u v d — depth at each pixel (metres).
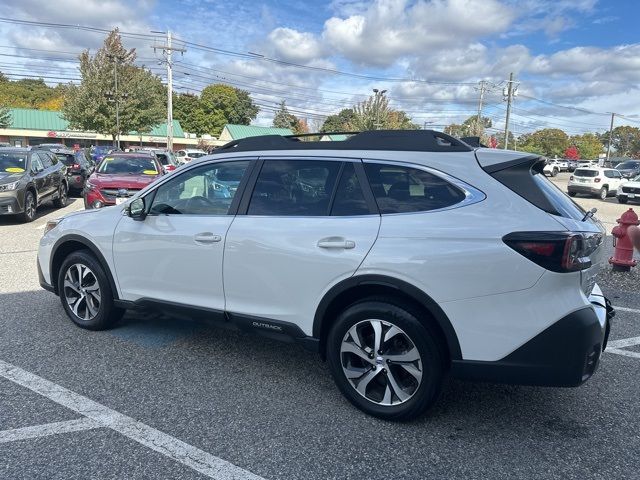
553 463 2.89
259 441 3.05
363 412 3.39
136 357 4.22
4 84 85.06
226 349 4.45
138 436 3.08
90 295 4.68
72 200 16.50
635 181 22.86
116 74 33.91
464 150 3.27
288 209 3.60
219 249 3.75
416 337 3.11
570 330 2.84
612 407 3.56
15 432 3.08
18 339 4.54
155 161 13.07
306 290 3.42
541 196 3.03
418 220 3.14
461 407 3.53
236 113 94.12
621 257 7.74
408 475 2.76
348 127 49.44
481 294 2.94
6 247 8.70
